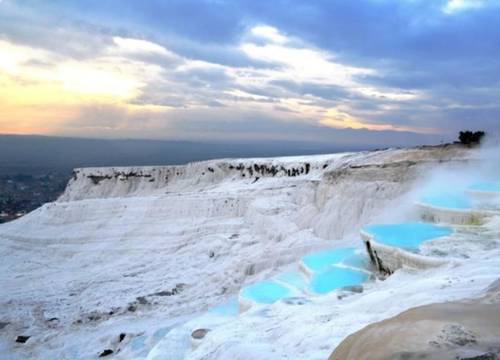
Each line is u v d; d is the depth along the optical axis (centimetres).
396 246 1627
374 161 4466
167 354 1420
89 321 2859
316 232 3703
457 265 1333
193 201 5094
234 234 4431
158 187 7550
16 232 5162
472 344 562
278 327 1141
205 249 4244
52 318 2975
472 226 1869
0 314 3119
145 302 3069
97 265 4369
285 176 6041
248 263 3198
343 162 5200
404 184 3447
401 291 1165
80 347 2394
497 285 917
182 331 1612
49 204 5597
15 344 2609
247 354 970
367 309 1109
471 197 2291
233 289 3020
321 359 827
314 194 4375
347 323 1009
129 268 4047
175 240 4603
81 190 7756
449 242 1633
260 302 1666
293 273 2105
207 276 3438
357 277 1748
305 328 1062
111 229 4925
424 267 1450
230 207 4984
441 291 1056
